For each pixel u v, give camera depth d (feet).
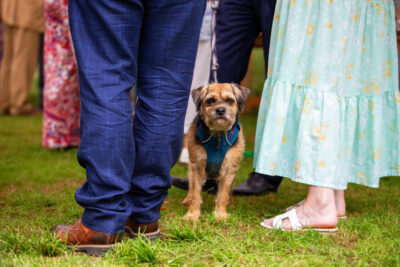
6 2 23.75
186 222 8.20
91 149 5.99
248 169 14.12
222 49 10.34
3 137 18.71
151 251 6.13
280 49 8.13
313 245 6.91
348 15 7.64
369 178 8.27
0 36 28.48
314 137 7.64
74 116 16.17
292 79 7.91
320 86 7.70
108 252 6.25
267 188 11.05
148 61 6.41
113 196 6.10
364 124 8.26
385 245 6.79
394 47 8.33
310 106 7.71
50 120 15.65
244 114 27.09
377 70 8.08
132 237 6.96
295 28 7.83
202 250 6.61
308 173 7.63
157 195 6.80
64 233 6.60
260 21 9.59
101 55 6.02
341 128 7.84
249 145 18.19
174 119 6.52
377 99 8.14
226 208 9.67
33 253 6.20
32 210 9.05
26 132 20.21
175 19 6.23
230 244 6.78
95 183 6.10
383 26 8.05
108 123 5.94
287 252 6.72
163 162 6.54
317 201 7.79
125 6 5.87
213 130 8.86
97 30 5.96
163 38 6.25
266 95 8.51
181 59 6.46
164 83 6.41
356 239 7.39
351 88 7.96
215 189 11.13
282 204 10.19
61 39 15.29
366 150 8.30
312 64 7.73
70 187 11.20
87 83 5.98
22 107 25.89
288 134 7.98
